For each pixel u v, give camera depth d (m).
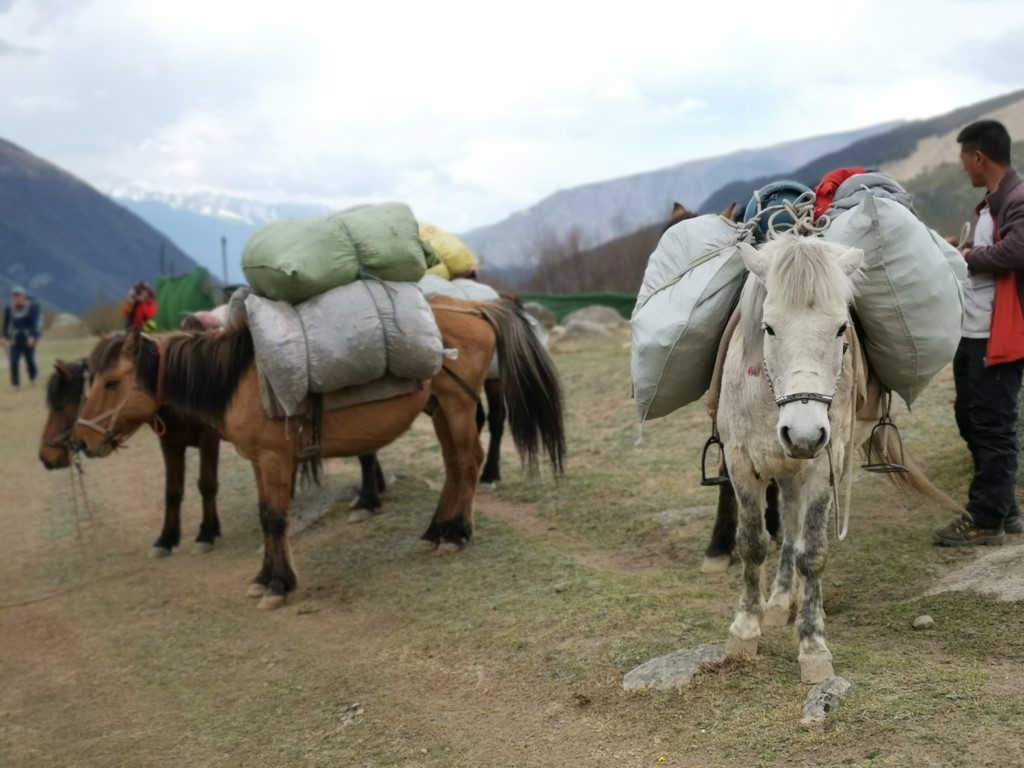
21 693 5.43
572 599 5.23
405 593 5.96
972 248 4.96
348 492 8.16
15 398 17.59
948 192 56.91
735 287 4.30
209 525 7.71
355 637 5.46
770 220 4.27
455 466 6.73
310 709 4.64
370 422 6.29
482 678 4.54
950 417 7.25
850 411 3.84
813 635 3.77
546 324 18.41
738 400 3.89
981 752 3.06
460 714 4.26
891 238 3.97
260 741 4.40
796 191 4.57
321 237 5.93
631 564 5.94
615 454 8.47
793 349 3.42
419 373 6.12
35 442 13.38
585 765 3.59
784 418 3.39
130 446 12.57
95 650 5.90
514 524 7.11
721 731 3.56
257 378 6.04
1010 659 3.79
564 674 4.36
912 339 4.05
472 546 6.59
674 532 6.20
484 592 5.70
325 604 6.09
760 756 3.34
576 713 4.01
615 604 4.97
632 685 4.02
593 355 14.23
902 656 3.92
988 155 4.93
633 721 3.81
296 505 8.26
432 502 7.82
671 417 9.26
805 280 3.43
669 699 3.87
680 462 7.78
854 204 4.20
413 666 4.88
